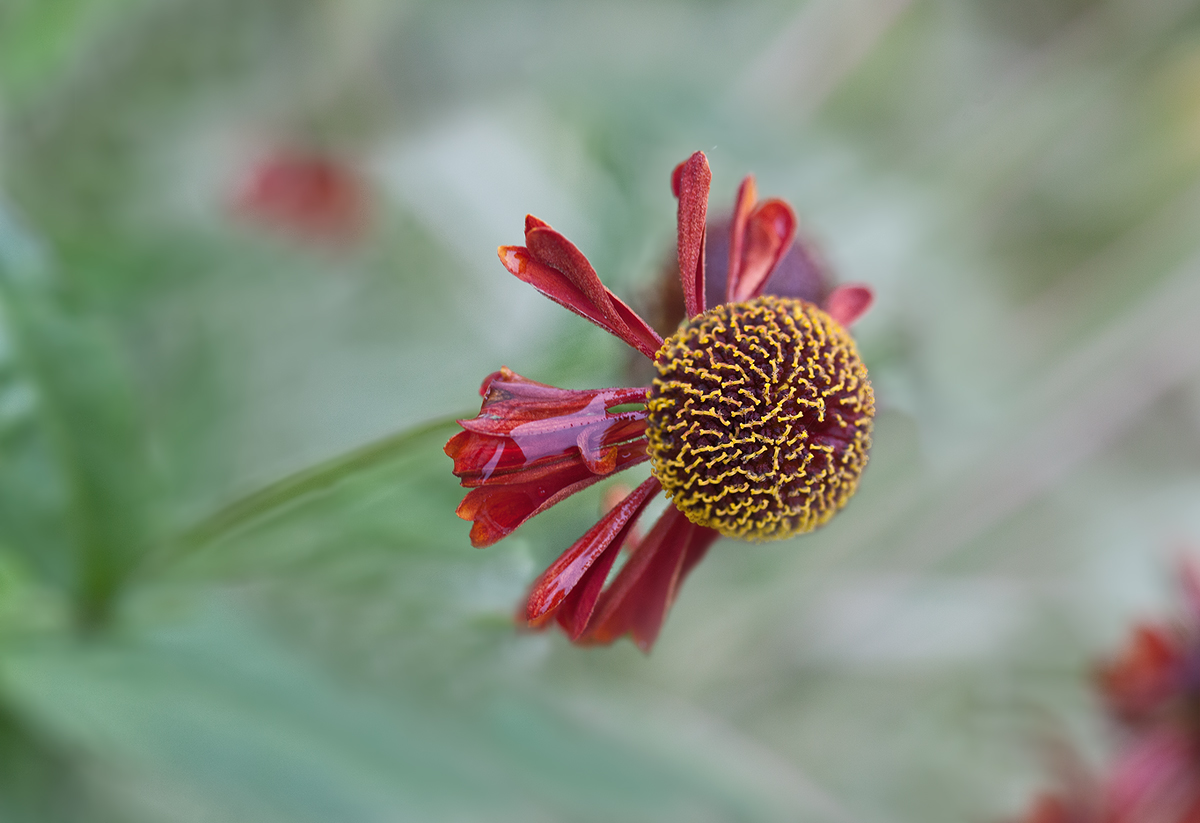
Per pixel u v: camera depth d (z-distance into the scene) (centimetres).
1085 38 41
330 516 25
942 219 38
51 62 28
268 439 29
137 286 29
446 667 26
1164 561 38
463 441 22
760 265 24
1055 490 40
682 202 23
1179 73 40
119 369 26
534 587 23
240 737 25
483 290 31
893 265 36
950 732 36
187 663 25
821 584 37
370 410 29
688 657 34
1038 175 40
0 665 25
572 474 23
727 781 27
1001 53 42
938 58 41
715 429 23
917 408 36
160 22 30
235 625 26
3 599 25
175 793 26
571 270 22
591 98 33
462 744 26
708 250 25
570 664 29
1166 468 41
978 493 39
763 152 35
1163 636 30
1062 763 34
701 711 32
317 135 32
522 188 32
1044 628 38
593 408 23
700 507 23
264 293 30
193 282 29
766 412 23
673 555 23
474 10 34
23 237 26
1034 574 39
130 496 26
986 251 39
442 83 34
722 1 38
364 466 23
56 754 26
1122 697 30
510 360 29
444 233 31
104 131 30
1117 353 40
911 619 37
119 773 26
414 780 25
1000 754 36
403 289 30
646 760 27
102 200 29
